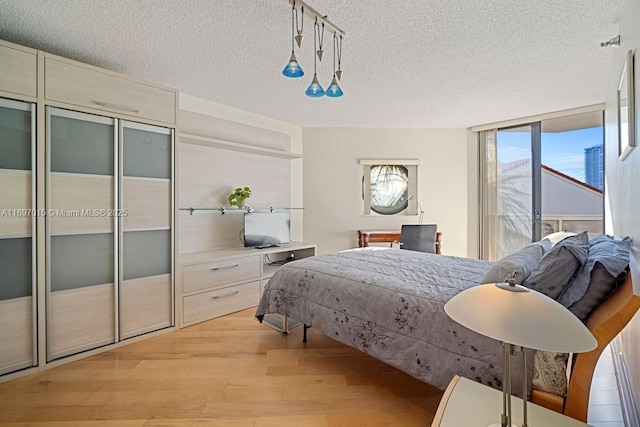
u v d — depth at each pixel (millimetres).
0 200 1929
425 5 1830
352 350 2387
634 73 1478
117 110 2385
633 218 1562
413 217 4789
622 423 1572
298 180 4660
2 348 1945
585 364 1145
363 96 3389
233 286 3215
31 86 2014
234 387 1894
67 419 1605
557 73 2781
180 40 2232
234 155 3789
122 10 1882
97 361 2209
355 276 2125
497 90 3205
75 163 2215
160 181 2662
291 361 2217
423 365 1606
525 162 4328
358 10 1876
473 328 817
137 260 2543
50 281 2113
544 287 1406
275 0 1787
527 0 1786
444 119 4289
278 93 3305
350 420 1602
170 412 1661
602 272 1251
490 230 4559
